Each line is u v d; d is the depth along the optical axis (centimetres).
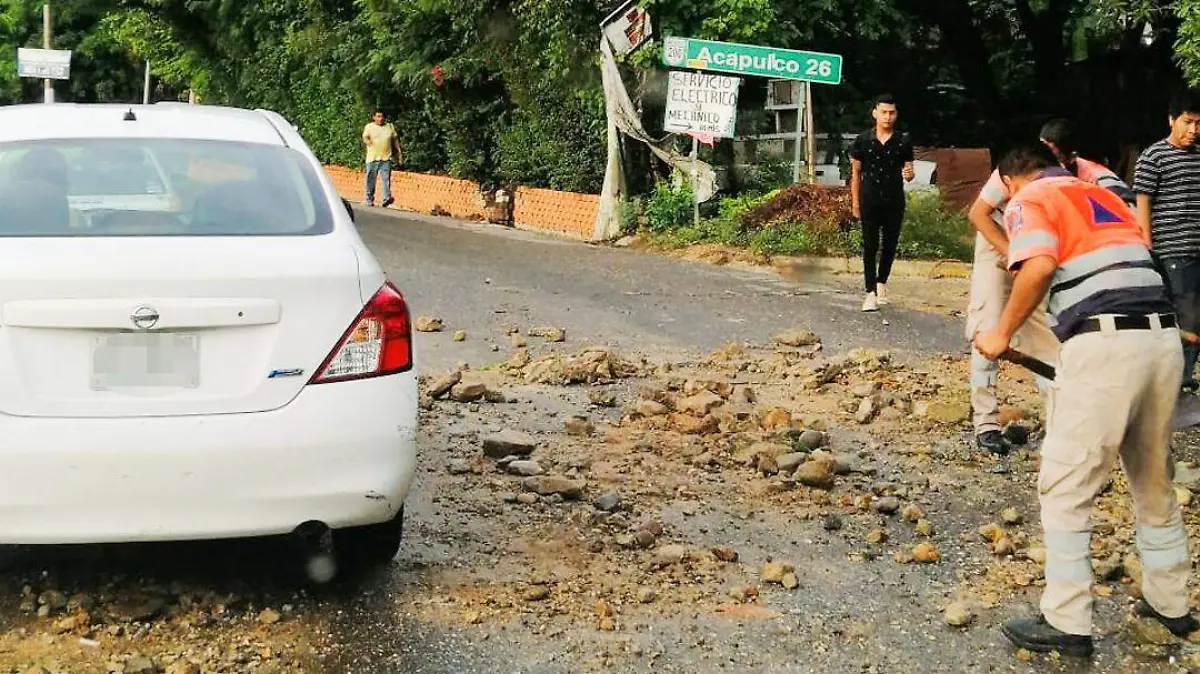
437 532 531
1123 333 412
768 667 411
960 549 521
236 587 467
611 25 1578
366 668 406
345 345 421
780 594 471
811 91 1712
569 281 1252
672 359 888
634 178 1645
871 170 1061
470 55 1928
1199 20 1170
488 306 1099
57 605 446
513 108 1970
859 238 1350
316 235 458
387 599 461
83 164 480
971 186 1608
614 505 563
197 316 404
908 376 827
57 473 394
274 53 2853
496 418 720
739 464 634
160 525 404
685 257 1444
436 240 1642
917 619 450
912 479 616
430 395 762
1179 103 719
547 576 484
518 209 1873
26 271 396
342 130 2562
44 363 398
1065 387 421
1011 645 429
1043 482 425
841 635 436
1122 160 1927
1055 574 421
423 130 2259
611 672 406
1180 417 716
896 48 2050
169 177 481
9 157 478
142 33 3403
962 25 2052
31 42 4266
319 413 414
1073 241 422
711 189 1534
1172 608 436
